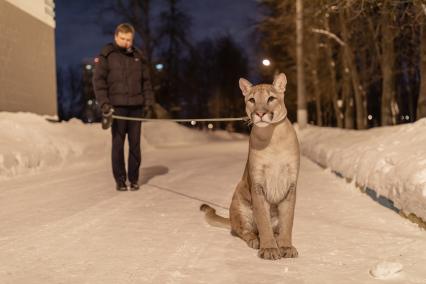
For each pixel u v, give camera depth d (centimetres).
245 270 354
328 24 2230
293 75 3603
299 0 2009
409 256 382
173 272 350
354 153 780
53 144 1162
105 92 720
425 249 401
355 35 2233
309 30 2294
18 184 830
